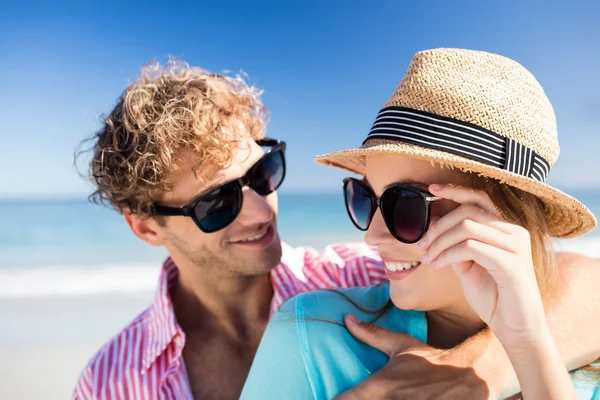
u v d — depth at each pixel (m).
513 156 1.47
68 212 23.34
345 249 2.97
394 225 1.50
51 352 6.89
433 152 1.40
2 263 13.81
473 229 1.30
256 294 2.75
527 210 1.52
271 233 2.69
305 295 1.75
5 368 6.24
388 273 1.63
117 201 2.88
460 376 1.45
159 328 2.60
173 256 2.79
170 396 2.51
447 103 1.45
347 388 1.51
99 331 7.89
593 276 1.95
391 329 1.71
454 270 1.41
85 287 11.01
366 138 1.71
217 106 2.66
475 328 1.69
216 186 2.54
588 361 1.64
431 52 1.55
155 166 2.53
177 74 3.01
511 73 1.53
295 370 1.54
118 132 2.75
